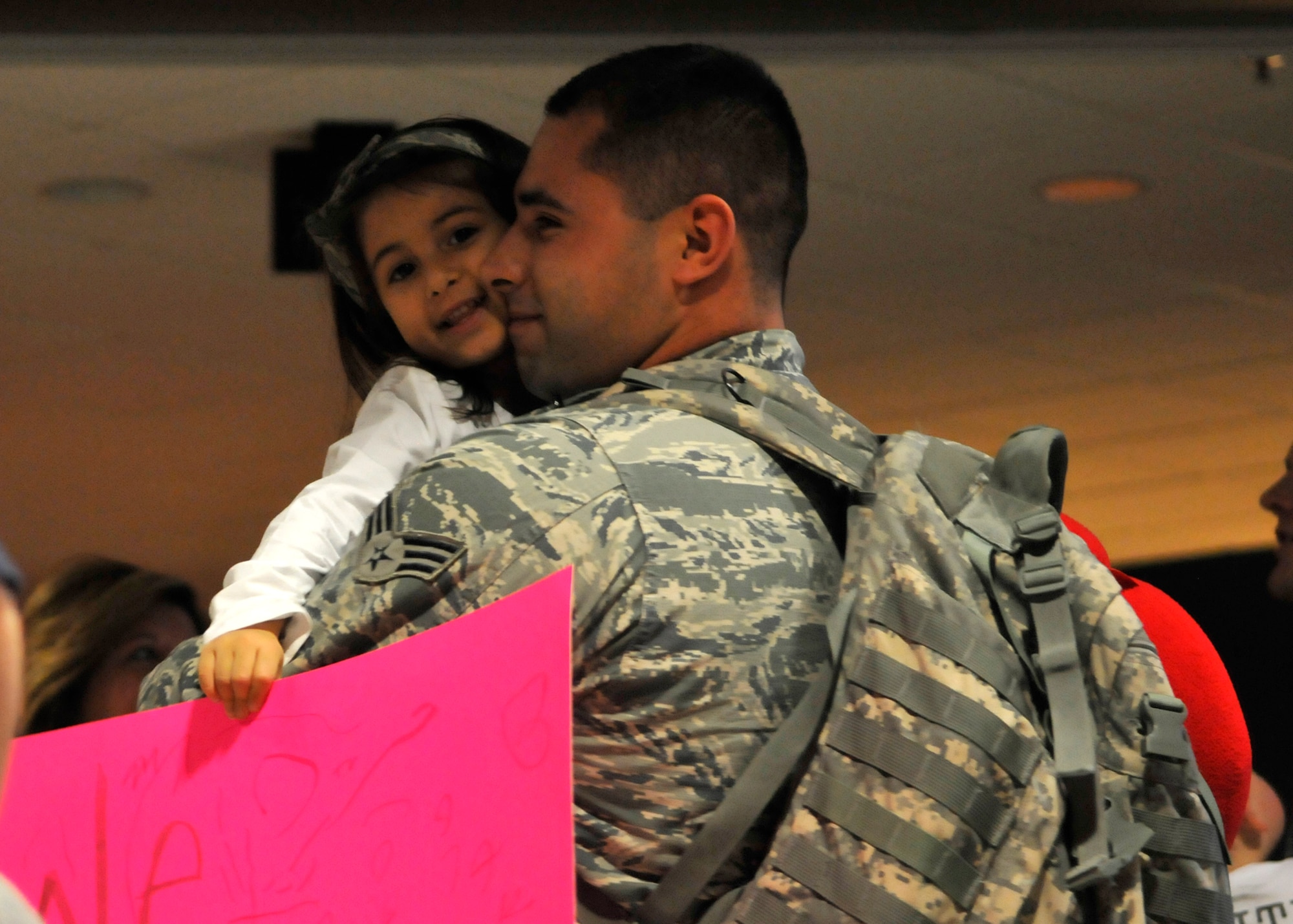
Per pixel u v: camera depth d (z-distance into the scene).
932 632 1.28
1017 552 1.36
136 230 6.35
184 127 5.37
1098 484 11.34
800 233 1.69
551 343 1.61
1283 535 3.22
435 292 2.10
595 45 4.23
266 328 7.60
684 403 1.45
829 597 1.35
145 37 4.28
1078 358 8.47
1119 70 5.00
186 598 3.62
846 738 1.25
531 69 4.91
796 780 1.27
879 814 1.22
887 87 5.13
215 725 1.33
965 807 1.22
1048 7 4.37
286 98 5.14
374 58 4.34
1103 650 1.34
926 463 1.43
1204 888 1.29
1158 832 1.30
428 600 1.29
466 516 1.30
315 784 1.28
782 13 4.23
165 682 1.46
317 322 7.52
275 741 1.30
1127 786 1.30
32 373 8.19
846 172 5.93
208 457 9.88
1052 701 1.29
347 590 1.33
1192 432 9.94
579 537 1.28
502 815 1.18
